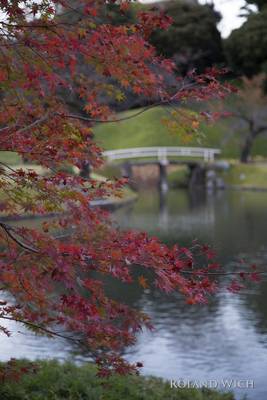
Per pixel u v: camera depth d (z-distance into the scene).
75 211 6.43
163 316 14.14
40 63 6.07
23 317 7.16
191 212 38.78
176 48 55.62
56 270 5.48
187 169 73.88
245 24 64.31
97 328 6.33
